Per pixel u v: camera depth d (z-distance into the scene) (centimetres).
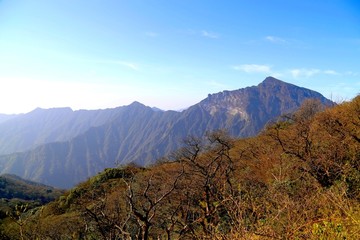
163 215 622
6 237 848
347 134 1023
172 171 1178
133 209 428
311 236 408
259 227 446
